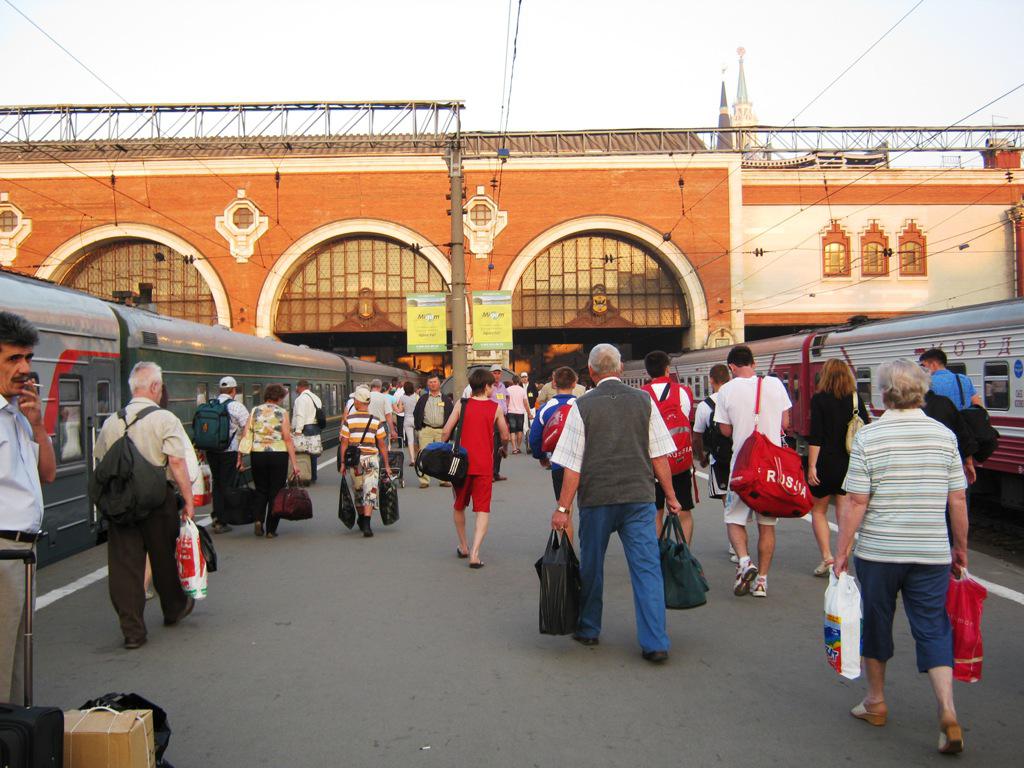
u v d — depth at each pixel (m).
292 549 8.67
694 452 7.78
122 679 4.68
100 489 5.25
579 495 5.05
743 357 6.68
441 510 11.45
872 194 39.41
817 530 7.03
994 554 9.20
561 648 5.16
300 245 37.22
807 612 5.96
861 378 16.88
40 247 36.56
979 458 6.93
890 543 3.76
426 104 33.62
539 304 39.03
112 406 9.66
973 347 12.98
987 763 3.50
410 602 6.36
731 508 6.47
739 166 38.12
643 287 39.50
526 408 19.22
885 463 3.79
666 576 5.10
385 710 4.14
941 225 39.50
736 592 6.36
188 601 5.79
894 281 39.38
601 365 5.23
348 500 9.38
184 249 36.97
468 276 37.88
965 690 4.39
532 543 8.84
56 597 6.79
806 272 39.25
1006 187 39.44
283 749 3.69
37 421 3.64
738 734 3.82
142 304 13.86
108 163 36.62
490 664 4.86
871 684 3.92
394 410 17.98
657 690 4.40
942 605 3.71
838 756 3.57
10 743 2.48
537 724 3.94
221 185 37.06
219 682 4.60
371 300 38.75
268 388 9.60
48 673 4.80
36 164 36.47
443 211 37.47
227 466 9.68
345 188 37.41
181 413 12.58
